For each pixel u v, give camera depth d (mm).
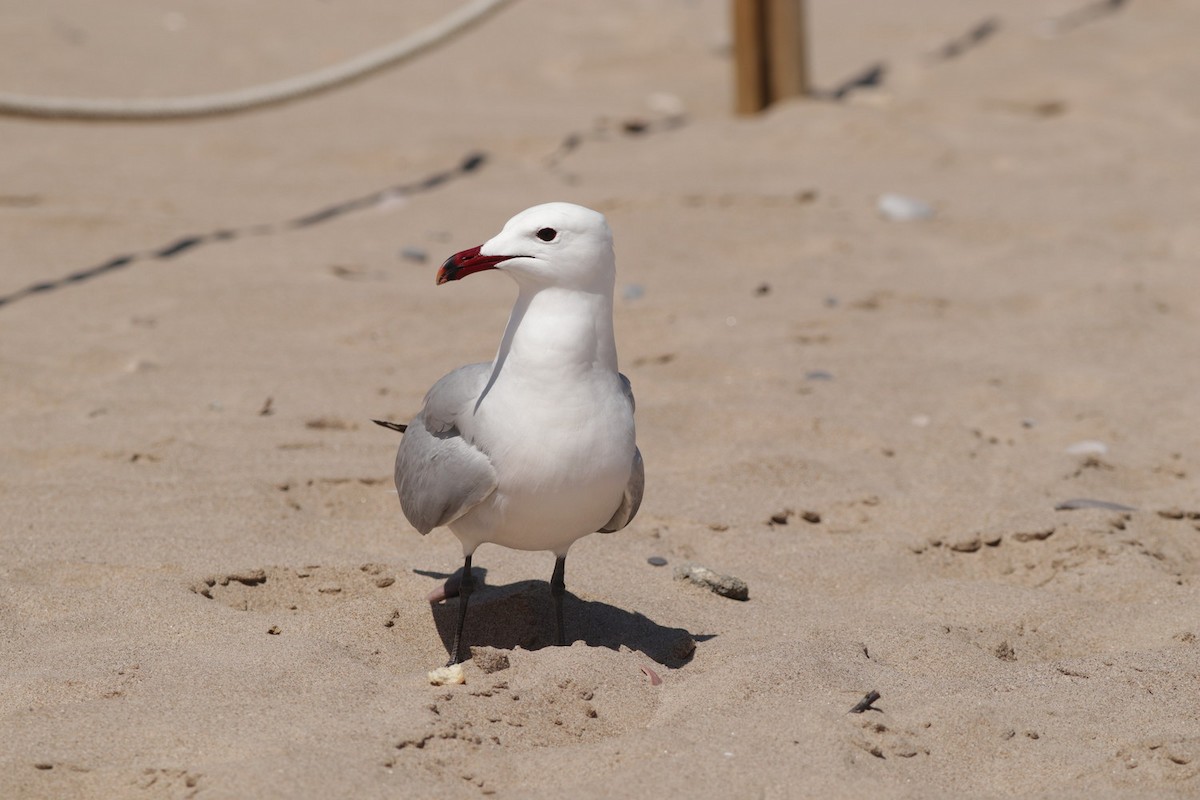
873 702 6680
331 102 20797
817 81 22516
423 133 19125
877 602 8250
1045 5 27500
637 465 6977
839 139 18609
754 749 6133
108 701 6461
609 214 15891
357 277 13914
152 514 8758
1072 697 6863
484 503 6801
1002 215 16094
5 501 8906
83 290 13320
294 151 18266
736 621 7789
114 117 14336
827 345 12594
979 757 6250
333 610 7637
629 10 27891
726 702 6605
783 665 6895
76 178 16766
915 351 12555
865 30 26109
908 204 16156
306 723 6277
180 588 7664
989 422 11148
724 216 15891
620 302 13430
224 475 9453
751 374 11922
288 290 13344
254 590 7891
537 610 7762
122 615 7383
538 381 6613
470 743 6203
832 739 6195
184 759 5984
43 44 21734
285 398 11016
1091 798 5879
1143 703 6770
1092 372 12016
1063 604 8148
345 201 16500
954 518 9320
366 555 8367
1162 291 14031
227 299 13109
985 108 20797
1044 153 18609
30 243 14570
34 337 12102
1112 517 9188
